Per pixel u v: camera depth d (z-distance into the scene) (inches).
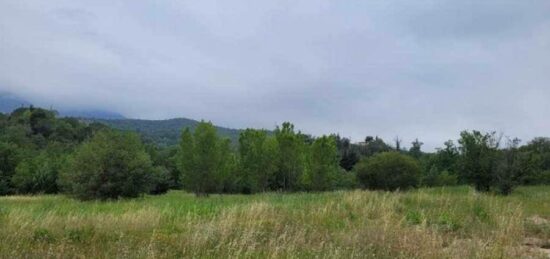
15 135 3597.4
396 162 1508.4
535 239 416.8
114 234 367.2
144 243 318.7
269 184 1612.9
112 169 1133.7
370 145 3368.6
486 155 1064.2
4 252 281.7
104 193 1136.2
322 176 1485.0
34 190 2201.0
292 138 1531.7
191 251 301.6
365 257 296.4
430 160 2241.6
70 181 1155.9
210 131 1418.6
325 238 363.6
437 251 314.2
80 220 412.5
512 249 337.4
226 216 451.2
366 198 650.8
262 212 484.1
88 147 1173.1
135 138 1229.7
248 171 1542.8
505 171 1024.9
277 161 1526.8
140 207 661.3
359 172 1563.7
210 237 336.5
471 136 1087.6
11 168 2448.3
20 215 419.2
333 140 1503.4
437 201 660.1
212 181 1421.0
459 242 363.3
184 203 758.5
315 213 501.0
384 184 1508.4
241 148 1567.4
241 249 300.4
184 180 1435.8
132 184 1146.7
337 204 573.9
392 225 410.6
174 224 428.1
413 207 603.8
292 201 673.6
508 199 763.4
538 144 1947.6
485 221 490.3
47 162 2267.5
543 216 571.5
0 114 4483.3
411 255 308.7
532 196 909.8
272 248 307.9
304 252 306.8
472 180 1081.4
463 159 1098.1
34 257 278.5
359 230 378.0
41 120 4495.6
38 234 356.5
